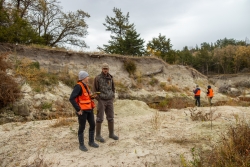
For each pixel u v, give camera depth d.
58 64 14.16
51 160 4.11
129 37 27.23
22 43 14.60
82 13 24.19
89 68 15.44
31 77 11.19
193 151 4.07
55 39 23.72
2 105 8.89
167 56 34.62
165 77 19.56
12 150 4.68
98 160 4.08
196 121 6.96
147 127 6.33
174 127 6.22
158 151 4.40
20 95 9.57
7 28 13.88
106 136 5.55
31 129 6.32
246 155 3.65
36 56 13.72
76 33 24.20
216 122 6.38
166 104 14.85
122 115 9.03
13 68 11.30
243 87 35.78
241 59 55.25
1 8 14.95
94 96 4.81
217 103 17.39
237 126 5.01
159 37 36.16
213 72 62.94
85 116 4.52
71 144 4.93
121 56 18.14
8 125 7.34
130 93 15.55
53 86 11.59
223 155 3.81
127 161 4.02
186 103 16.23
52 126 6.61
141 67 18.67
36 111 9.57
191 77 21.86
